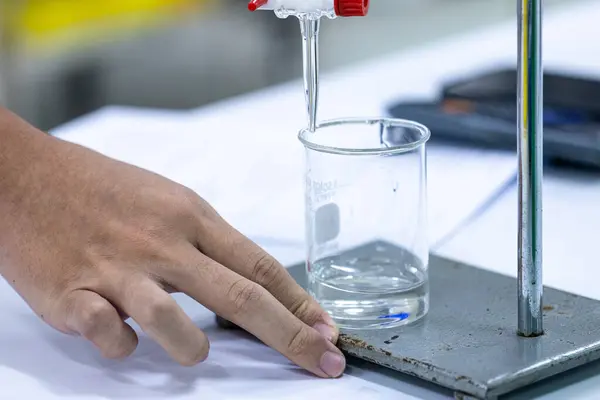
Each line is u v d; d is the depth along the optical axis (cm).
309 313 74
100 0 170
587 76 108
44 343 77
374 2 168
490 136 102
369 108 110
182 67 150
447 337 73
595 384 72
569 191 96
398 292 74
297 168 102
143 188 77
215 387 72
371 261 77
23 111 146
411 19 156
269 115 113
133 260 75
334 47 141
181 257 74
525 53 71
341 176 76
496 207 94
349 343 73
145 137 108
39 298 75
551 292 78
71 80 151
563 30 140
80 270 75
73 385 72
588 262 85
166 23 171
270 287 75
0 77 151
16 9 159
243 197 97
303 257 87
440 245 89
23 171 79
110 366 74
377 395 71
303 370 73
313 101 75
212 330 78
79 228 76
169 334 72
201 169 101
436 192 96
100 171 78
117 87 145
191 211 76
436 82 116
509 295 78
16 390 72
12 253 77
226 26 167
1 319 80
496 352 71
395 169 76
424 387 71
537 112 71
